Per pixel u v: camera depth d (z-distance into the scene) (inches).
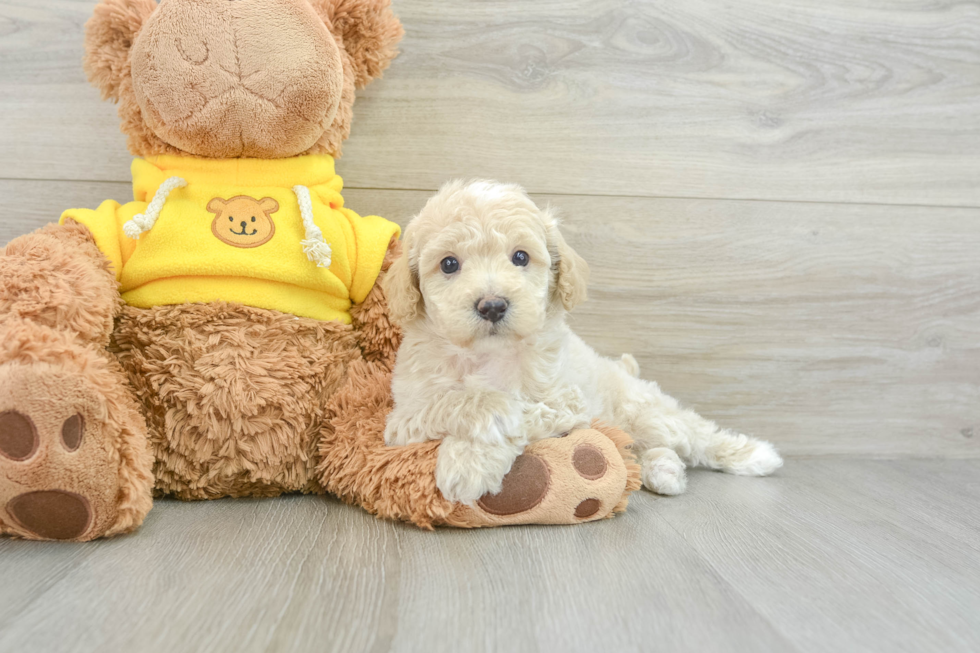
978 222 89.2
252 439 61.0
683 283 86.0
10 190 77.2
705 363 87.3
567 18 82.0
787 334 87.9
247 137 64.6
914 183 88.1
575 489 55.7
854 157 87.0
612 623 39.4
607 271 85.0
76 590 41.8
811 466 84.9
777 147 85.8
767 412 88.5
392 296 61.2
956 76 87.7
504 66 81.8
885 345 89.3
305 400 63.0
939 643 38.8
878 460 89.5
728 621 40.3
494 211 57.4
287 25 62.6
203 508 60.7
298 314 65.1
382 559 48.7
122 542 50.9
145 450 54.5
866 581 47.4
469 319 54.1
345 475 60.2
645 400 74.2
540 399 60.1
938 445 90.7
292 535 53.4
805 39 85.3
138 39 62.5
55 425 47.6
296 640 36.3
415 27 80.4
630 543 53.1
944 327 89.9
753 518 60.9
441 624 38.7
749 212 86.1
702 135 84.7
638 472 60.3
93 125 77.8
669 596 43.4
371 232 69.2
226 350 60.9
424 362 61.1
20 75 76.4
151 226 61.9
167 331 61.6
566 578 45.8
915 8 86.3
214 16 61.3
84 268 57.5
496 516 55.4
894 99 87.0
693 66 84.0
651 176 84.6
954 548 55.1
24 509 48.0
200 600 40.8
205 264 62.1
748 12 84.0
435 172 82.1
